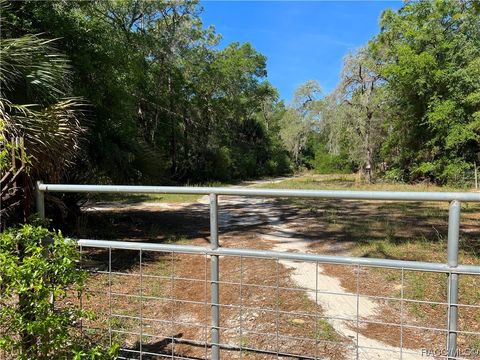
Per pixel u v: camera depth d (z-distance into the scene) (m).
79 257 2.32
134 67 11.27
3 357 2.33
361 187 21.31
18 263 2.11
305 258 2.01
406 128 22.14
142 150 9.73
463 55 19.39
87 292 2.49
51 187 2.44
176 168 27.22
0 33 6.21
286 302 3.93
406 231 7.75
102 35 9.17
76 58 8.10
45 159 4.34
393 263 1.88
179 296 4.09
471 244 6.30
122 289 4.18
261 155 42.16
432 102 19.89
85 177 8.23
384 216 9.83
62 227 7.20
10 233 2.20
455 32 20.36
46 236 2.28
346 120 24.06
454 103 19.09
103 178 8.84
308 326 3.36
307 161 48.00
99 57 8.70
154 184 10.01
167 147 26.66
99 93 8.42
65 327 2.23
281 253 2.05
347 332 3.25
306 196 1.94
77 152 5.91
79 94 7.70
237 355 2.88
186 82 27.70
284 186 23.89
